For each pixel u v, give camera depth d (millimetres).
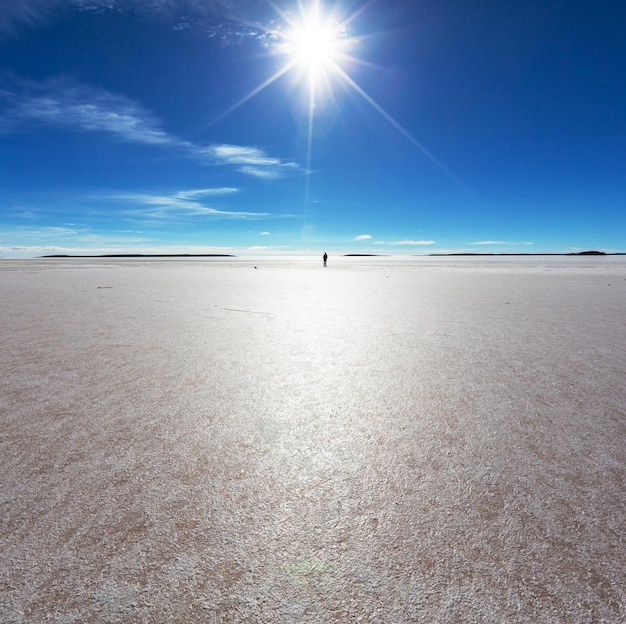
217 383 3852
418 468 2314
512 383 3818
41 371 4207
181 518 1874
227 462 2387
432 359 4730
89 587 1486
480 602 1421
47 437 2701
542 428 2826
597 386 3713
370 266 42531
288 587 1494
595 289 14500
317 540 1735
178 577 1534
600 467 2309
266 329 6625
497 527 1804
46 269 31875
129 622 1349
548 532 1769
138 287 14969
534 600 1429
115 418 3018
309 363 4566
